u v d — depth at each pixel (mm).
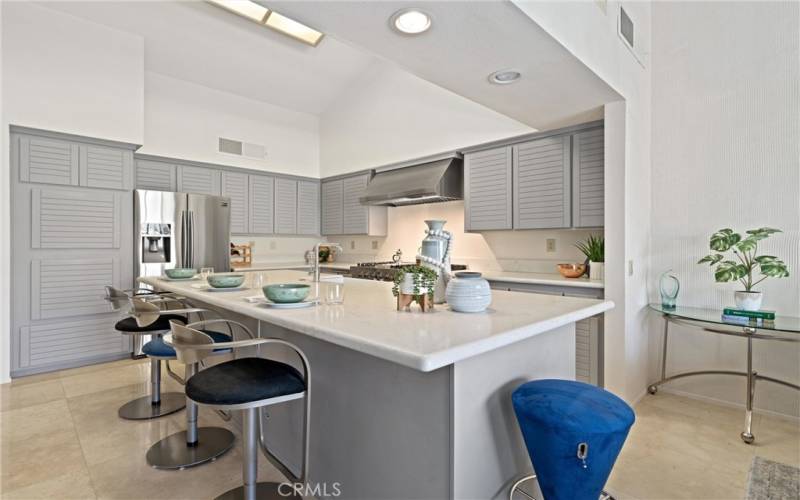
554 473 1222
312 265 2549
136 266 3770
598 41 2285
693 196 2908
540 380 1452
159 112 4359
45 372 3354
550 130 3221
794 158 2523
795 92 2521
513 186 3482
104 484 1827
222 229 4344
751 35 2676
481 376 1293
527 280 3131
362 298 1883
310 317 1388
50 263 3354
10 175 3174
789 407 2568
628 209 2682
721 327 2818
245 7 3727
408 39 1917
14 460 2018
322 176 5695
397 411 1343
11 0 3162
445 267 1678
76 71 3463
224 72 4543
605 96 2580
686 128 2941
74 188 3463
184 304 2572
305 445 1414
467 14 1705
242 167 4898
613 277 2688
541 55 2047
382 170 4770
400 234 4914
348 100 5258
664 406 2773
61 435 2275
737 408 2740
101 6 3451
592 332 2811
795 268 2518
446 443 1190
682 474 1943
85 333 3537
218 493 1772
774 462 2043
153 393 2650
